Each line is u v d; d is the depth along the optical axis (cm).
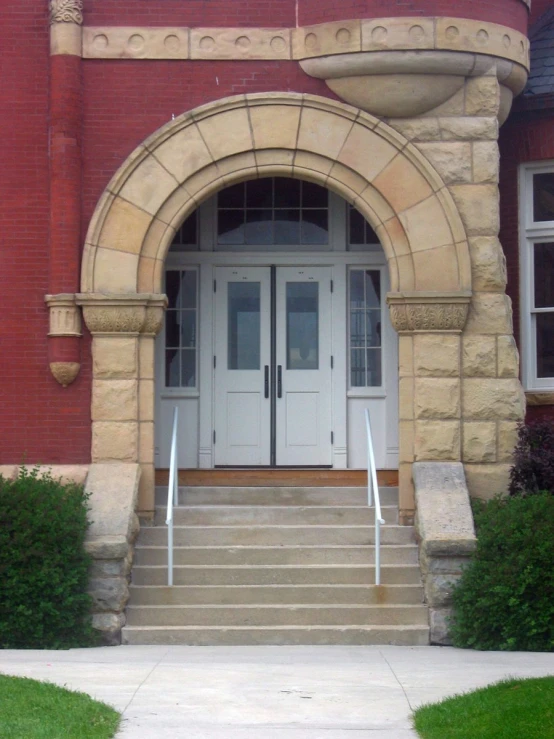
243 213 1399
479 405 1175
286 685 841
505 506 1087
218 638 1040
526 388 1327
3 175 1202
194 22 1209
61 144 1184
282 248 1391
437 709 747
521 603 999
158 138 1188
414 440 1177
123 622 1048
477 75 1193
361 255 1387
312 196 1402
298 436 1380
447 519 1080
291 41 1202
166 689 823
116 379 1180
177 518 1190
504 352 1179
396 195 1188
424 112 1194
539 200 1342
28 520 1021
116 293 1174
